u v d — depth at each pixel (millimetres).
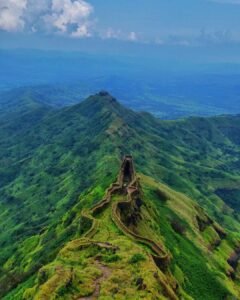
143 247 112000
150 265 90438
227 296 149125
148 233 142625
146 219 152500
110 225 121375
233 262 199625
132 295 77188
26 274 147375
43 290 78000
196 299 133625
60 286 77938
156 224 161750
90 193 194375
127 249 99875
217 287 151250
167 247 149625
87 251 98312
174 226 181375
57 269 86750
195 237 182500
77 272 84500
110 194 150375
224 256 196375
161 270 109438
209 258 172625
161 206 195500
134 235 116750
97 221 122562
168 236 162625
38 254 169250
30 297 88312
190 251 164875
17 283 144500
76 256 95938
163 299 79625
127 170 185750
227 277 165500
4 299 125938
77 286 79812
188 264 152875
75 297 77125
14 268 184125
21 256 196000
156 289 81312
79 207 187750
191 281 143875
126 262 91625
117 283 82000
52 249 159250
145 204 165875
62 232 169750
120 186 161875
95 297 77750
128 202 140750
